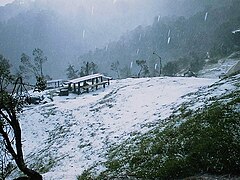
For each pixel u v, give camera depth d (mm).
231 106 14203
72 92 44281
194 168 11039
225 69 101812
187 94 25562
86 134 24500
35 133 29844
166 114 20906
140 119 23078
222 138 11758
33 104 38969
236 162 10531
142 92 32469
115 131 22547
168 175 11094
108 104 31844
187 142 12672
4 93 10375
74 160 19016
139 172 12055
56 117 32562
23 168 11172
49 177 16172
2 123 10414
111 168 14078
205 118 14156
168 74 101375
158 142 14414
